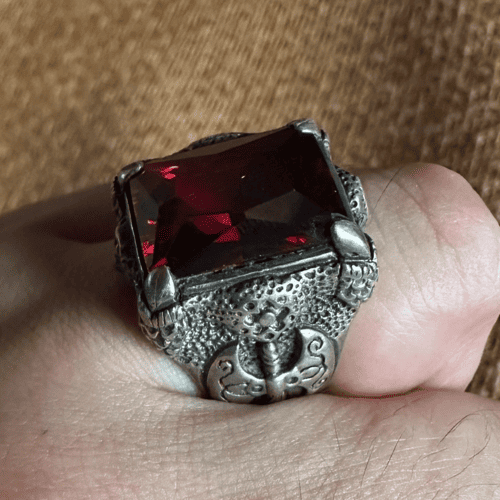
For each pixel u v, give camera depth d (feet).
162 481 0.29
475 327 0.33
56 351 0.31
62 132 0.45
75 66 0.46
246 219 0.29
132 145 0.45
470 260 0.32
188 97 0.46
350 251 0.29
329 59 0.45
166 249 0.29
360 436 0.30
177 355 0.31
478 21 0.44
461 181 0.34
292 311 0.30
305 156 0.30
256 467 0.30
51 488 0.29
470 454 0.30
